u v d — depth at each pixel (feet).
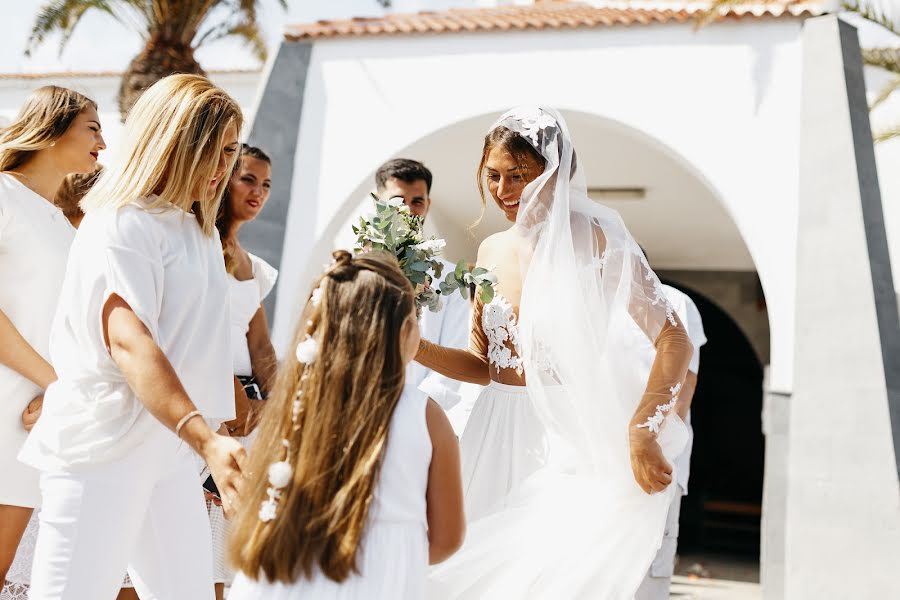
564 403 10.11
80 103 11.11
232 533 6.97
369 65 28.68
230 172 9.12
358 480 6.75
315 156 28.55
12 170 10.94
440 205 37.99
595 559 9.81
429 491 7.23
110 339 7.97
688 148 26.18
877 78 31.45
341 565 6.61
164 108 8.61
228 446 7.52
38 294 10.73
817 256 24.62
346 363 6.93
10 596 11.72
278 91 28.86
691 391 15.87
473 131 30.22
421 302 10.67
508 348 10.68
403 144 28.19
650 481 9.72
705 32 26.50
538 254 10.11
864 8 32.01
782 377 24.86
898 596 22.57
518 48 27.73
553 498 10.00
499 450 10.62
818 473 23.76
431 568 9.68
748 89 26.08
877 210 24.90
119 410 8.18
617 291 10.15
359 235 10.66
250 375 14.02
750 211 25.55
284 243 28.14
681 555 43.09
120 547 8.21
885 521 22.91
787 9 25.88
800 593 23.47
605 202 37.99
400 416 7.11
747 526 50.67
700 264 47.39
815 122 25.29
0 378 10.25
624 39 27.02
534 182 10.12
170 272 8.51
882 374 23.44
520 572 9.75
